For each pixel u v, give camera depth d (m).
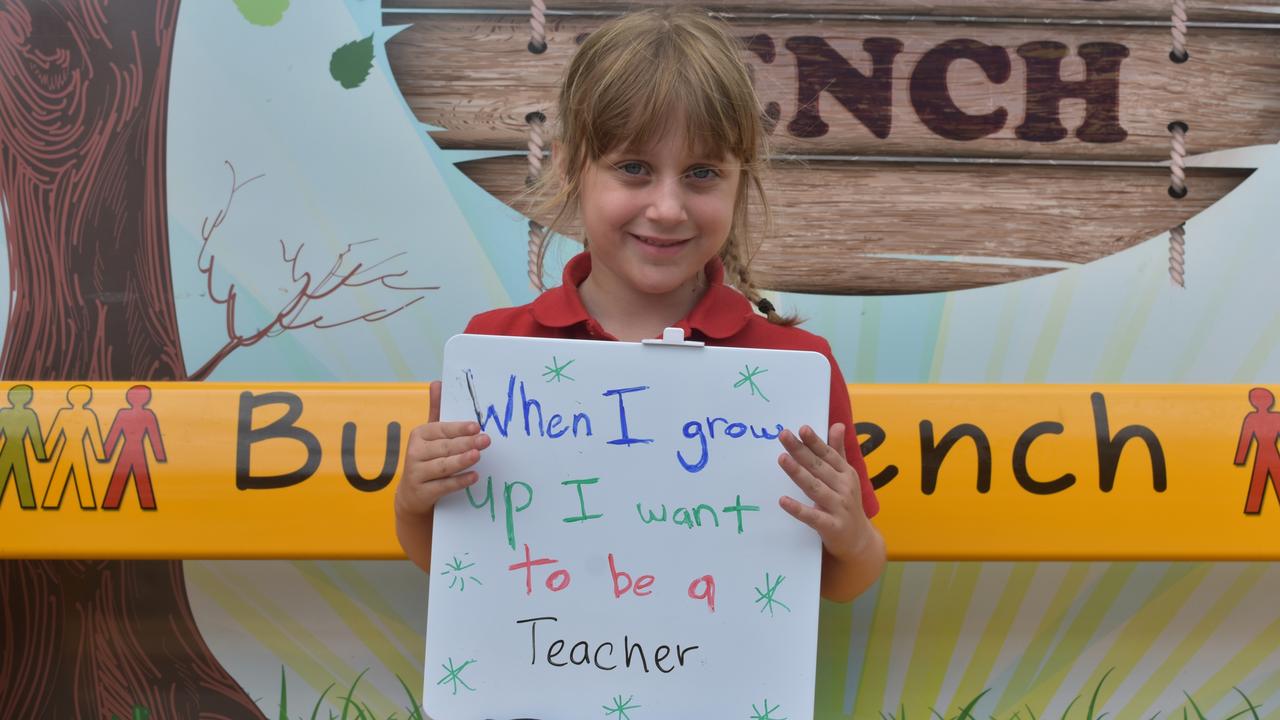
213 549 1.44
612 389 1.03
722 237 1.07
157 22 1.58
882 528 1.46
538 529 1.02
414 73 1.58
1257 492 1.46
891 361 1.61
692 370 1.03
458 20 1.58
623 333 1.15
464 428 1.00
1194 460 1.46
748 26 1.60
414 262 1.59
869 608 1.61
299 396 1.48
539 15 1.58
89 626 1.59
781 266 1.60
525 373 1.03
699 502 1.02
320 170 1.59
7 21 1.57
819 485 0.98
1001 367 1.61
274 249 1.59
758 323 1.17
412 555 1.12
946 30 1.60
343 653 1.60
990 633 1.61
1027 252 1.61
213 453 1.45
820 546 1.02
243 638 1.59
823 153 1.60
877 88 1.60
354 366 1.59
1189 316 1.61
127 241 1.58
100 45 1.58
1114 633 1.61
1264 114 1.61
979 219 1.61
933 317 1.61
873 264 1.60
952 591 1.62
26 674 1.58
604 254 1.08
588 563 1.02
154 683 1.59
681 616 1.02
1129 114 1.61
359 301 1.59
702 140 1.02
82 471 1.44
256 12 1.58
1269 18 1.60
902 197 1.60
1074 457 1.46
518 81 1.59
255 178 1.59
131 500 1.44
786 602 1.02
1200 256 1.61
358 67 1.59
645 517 1.02
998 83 1.61
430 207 1.59
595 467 1.02
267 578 1.60
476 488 1.02
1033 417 1.47
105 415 1.46
